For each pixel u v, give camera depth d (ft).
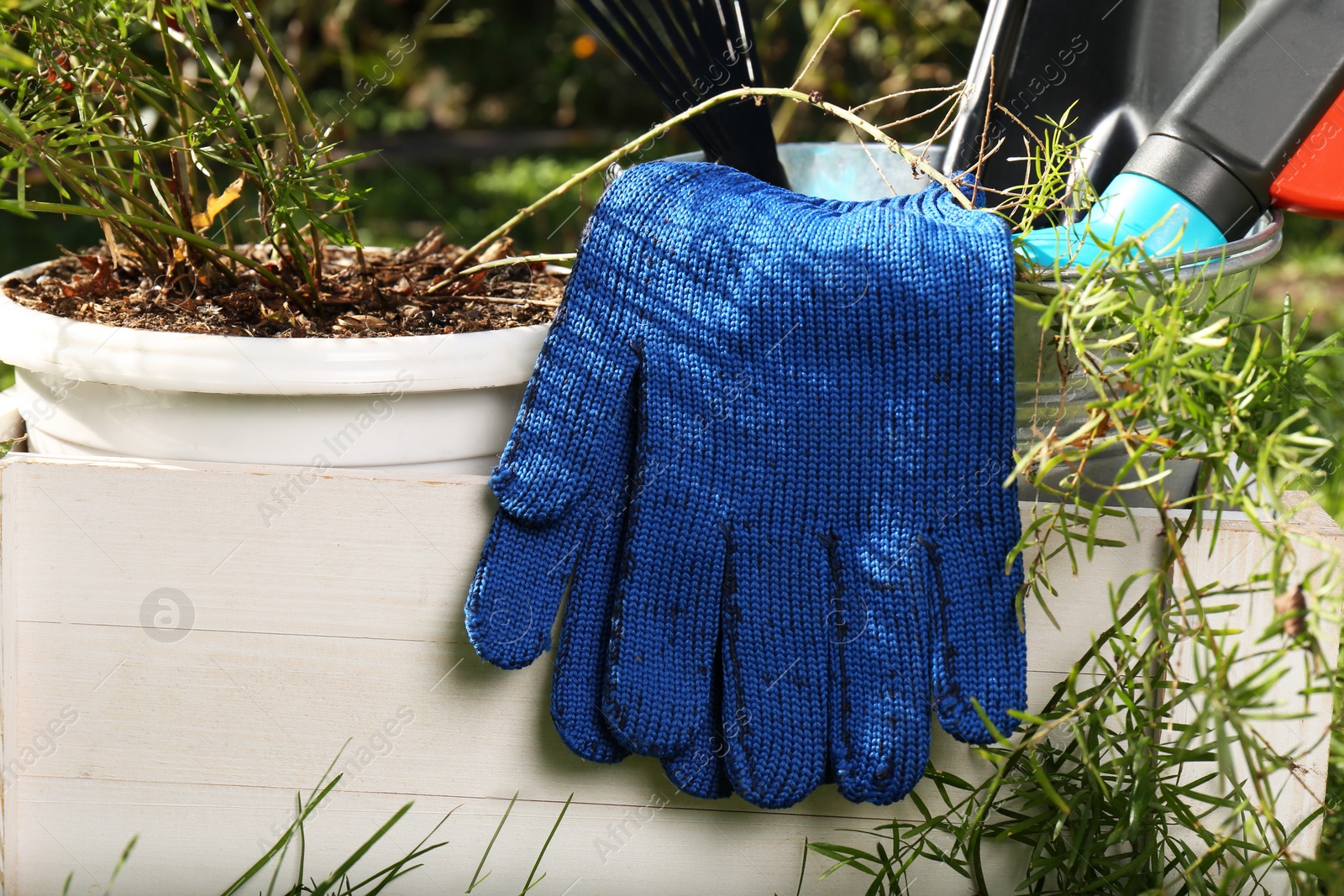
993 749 2.92
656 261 2.84
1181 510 2.90
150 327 2.93
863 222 2.82
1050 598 2.92
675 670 2.83
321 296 3.06
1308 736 2.91
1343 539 2.85
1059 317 2.84
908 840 2.98
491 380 2.90
